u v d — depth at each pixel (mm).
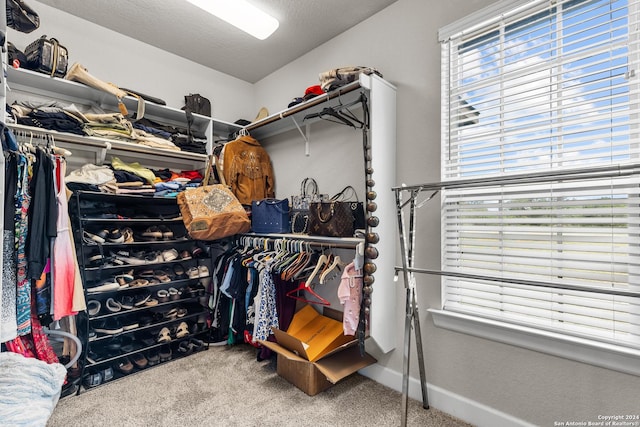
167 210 2527
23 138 1844
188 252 2457
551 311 1416
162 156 2547
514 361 1475
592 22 1377
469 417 1595
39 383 1399
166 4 2039
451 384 1677
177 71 2674
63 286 1713
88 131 1982
